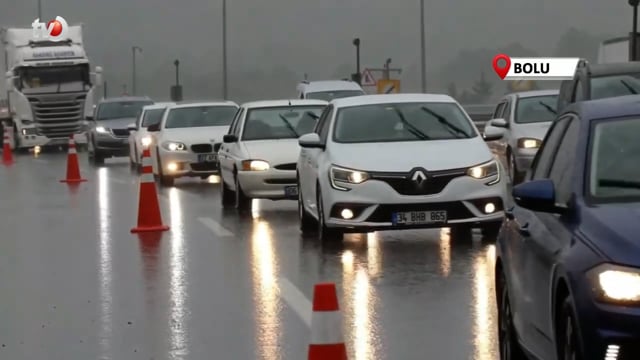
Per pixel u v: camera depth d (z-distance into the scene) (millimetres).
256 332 16641
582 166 11953
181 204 37562
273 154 33688
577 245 10812
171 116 49344
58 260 24734
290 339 16094
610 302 10109
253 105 36500
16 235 29703
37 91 76438
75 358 15359
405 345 15547
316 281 20875
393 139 26188
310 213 27297
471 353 15008
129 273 22562
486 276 20891
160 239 27859
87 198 40969
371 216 24484
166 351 15594
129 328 17203
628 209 11055
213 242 26969
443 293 19312
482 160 24859
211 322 17453
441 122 26594
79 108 76938
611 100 13055
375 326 16828
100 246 26859
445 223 24500
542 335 11867
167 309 18609
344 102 27641
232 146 35406
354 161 24844
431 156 24828
